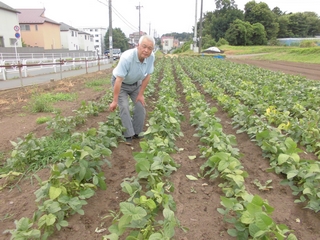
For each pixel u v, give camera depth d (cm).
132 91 519
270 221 221
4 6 3459
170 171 369
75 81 1482
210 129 471
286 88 918
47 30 4831
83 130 580
